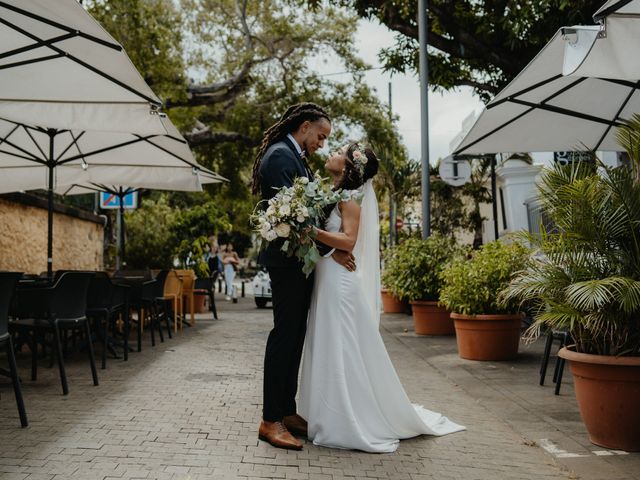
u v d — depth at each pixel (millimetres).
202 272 15039
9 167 8898
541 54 5227
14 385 4285
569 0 8992
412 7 11742
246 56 19438
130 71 4977
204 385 5871
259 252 4199
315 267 4289
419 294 10000
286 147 4188
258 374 6535
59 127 5715
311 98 20859
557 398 5590
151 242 14508
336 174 4414
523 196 14086
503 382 6289
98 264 15461
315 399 4121
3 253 10180
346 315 4176
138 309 8164
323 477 3461
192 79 20109
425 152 11219
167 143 7895
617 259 4145
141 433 4164
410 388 6031
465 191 19516
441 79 12086
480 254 7969
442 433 4441
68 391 5473
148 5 16562
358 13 12016
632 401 3982
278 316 4105
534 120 6840
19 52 4832
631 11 3500
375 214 4500
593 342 4199
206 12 20703
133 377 6242
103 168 9141
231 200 24391
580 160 4672
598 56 3619
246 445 3980
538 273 4461
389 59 12469
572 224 4238
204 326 11586
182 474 3391
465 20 11531
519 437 4410
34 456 3621
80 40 4672
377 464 3738
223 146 22750
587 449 4078
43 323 5477
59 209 12484
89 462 3535
